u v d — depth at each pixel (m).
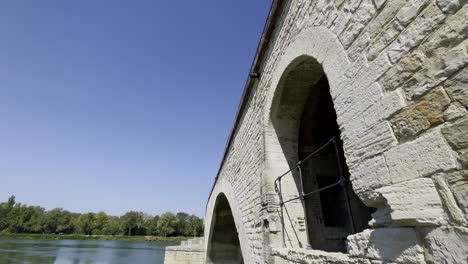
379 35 1.95
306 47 3.12
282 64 3.92
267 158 4.26
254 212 5.07
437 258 1.36
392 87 1.78
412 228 1.54
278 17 4.30
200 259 16.84
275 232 3.92
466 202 1.27
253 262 4.98
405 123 1.65
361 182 1.98
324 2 2.79
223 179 9.46
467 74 1.34
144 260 35.56
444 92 1.45
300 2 3.44
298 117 4.54
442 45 1.48
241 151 6.64
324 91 5.38
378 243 1.76
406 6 1.74
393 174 1.69
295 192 4.17
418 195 1.51
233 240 13.87
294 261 3.09
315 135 5.84
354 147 2.08
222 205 11.65
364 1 2.14
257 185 4.88
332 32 2.57
